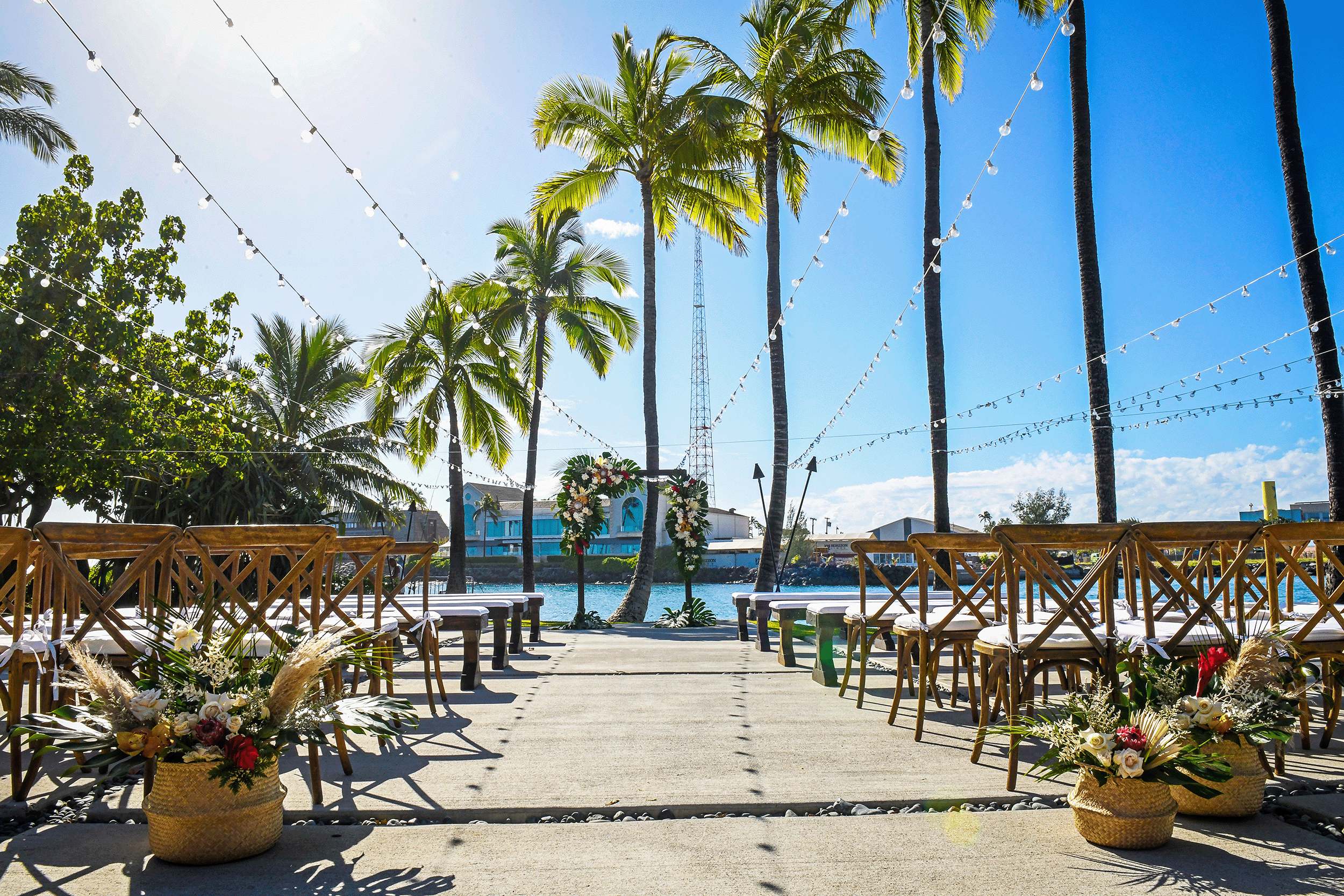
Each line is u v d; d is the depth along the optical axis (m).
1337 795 2.81
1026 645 3.08
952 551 3.89
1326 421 7.13
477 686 5.14
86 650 2.64
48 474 13.69
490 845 2.42
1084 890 2.10
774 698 4.78
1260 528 3.05
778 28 13.48
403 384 18.72
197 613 3.06
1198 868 2.23
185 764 2.33
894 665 6.15
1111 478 8.91
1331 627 3.41
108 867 2.27
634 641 8.37
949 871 2.22
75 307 13.62
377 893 2.10
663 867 2.25
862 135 13.37
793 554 52.09
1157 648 2.97
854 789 2.91
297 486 20.89
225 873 2.23
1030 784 2.96
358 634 3.68
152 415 15.12
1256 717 2.71
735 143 13.77
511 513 60.47
